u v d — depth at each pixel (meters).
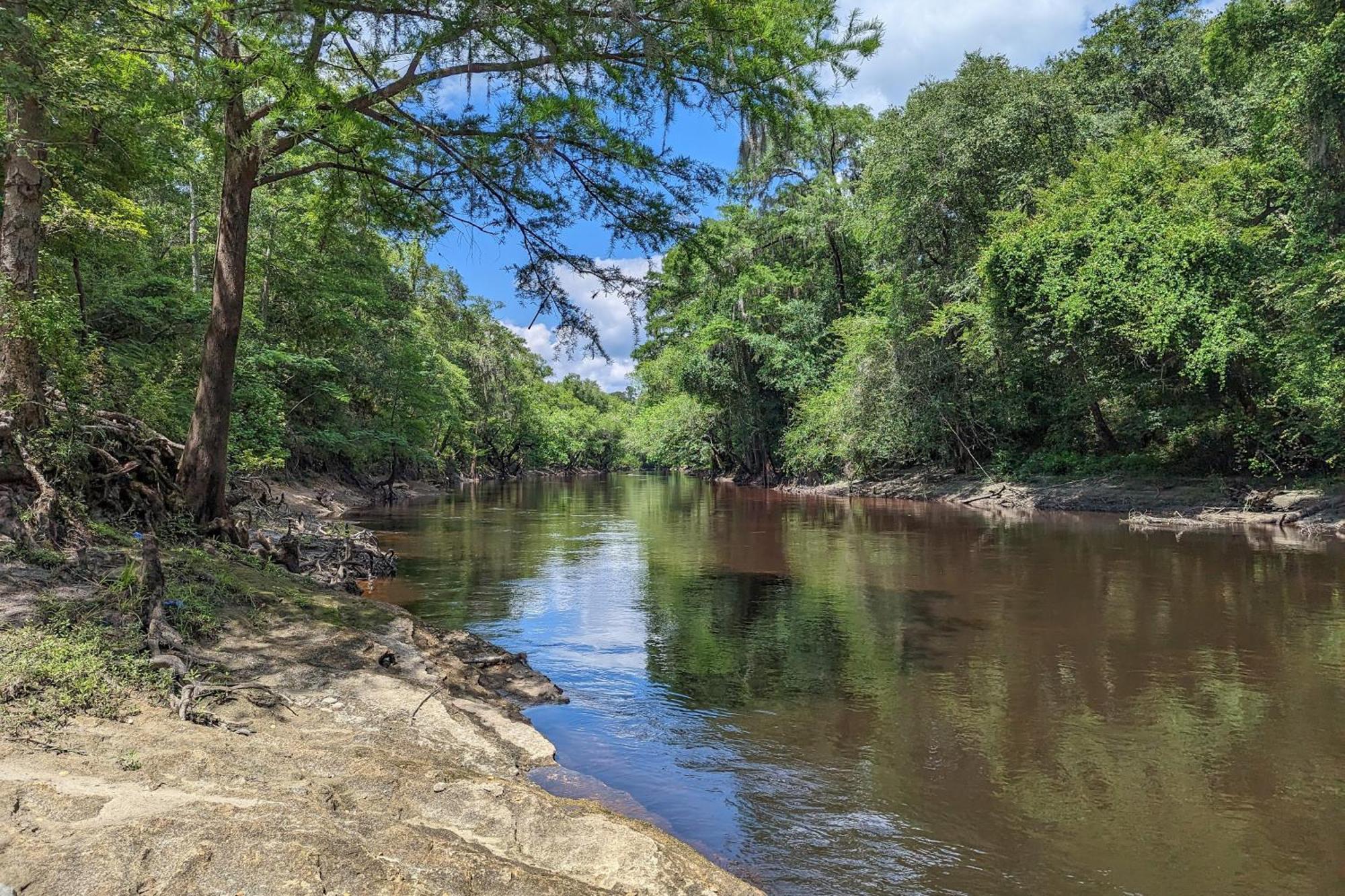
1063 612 10.29
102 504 8.59
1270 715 6.42
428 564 14.82
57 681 4.22
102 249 13.88
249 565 8.99
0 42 7.35
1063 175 27.61
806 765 5.50
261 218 23.16
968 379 31.83
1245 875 4.08
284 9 7.41
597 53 7.77
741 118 8.66
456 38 7.55
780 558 15.54
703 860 3.86
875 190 31.28
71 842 2.63
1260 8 20.45
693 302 41.78
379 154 9.99
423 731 5.30
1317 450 20.92
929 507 28.94
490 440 62.94
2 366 8.00
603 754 5.66
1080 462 29.61
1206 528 19.84
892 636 9.12
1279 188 20.78
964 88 28.22
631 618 10.10
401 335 32.88
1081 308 22.16
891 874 4.07
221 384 10.07
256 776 3.75
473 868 3.01
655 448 68.19
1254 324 20.11
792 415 42.88
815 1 7.91
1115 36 30.53
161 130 10.91
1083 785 5.16
